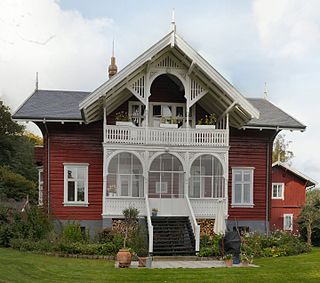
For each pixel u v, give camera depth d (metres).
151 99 26.92
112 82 23.00
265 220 27.69
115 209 24.39
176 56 24.38
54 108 26.81
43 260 17.78
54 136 26.33
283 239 24.25
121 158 25.95
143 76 24.34
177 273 15.45
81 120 25.56
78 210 26.14
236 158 27.69
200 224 24.78
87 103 22.84
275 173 36.66
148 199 24.66
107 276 14.75
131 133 24.41
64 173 26.23
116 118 26.09
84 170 26.41
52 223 24.14
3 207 24.81
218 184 26.41
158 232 23.50
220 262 19.58
